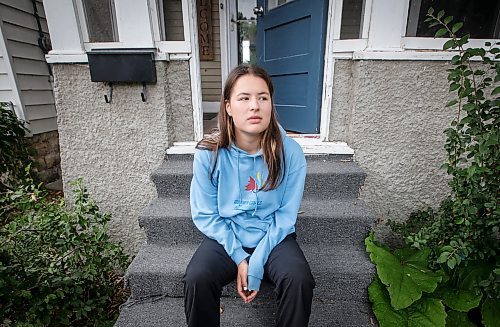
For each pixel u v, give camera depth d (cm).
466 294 149
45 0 187
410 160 206
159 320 146
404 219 216
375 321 147
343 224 172
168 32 207
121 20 193
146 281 156
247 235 138
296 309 117
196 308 118
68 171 215
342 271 154
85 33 196
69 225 160
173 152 210
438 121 198
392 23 186
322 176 190
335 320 148
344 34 202
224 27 392
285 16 247
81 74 198
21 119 319
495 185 142
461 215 150
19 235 157
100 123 206
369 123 200
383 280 142
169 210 180
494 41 191
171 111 216
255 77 124
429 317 140
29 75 335
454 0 193
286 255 126
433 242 167
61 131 207
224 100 133
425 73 191
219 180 137
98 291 178
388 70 191
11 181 281
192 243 178
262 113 125
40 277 152
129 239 227
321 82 224
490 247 147
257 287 126
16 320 145
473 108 140
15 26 317
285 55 256
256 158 138
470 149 145
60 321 156
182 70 211
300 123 251
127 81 195
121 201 220
